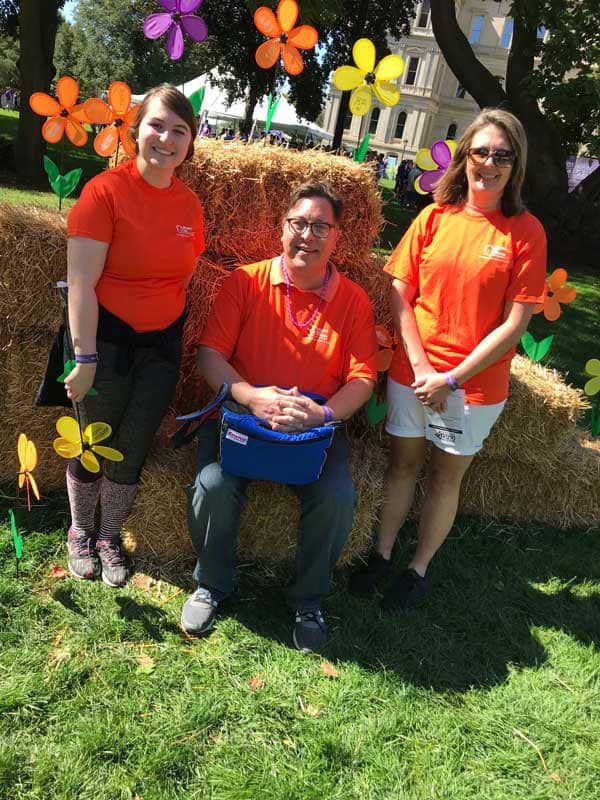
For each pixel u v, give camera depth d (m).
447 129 48.59
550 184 12.90
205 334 2.49
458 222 2.38
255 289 2.48
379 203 2.98
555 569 3.19
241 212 2.79
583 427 4.20
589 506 3.58
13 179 11.99
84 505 2.50
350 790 1.89
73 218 2.05
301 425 2.27
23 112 12.43
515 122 2.21
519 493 3.48
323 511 2.32
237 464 2.27
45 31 12.46
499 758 2.08
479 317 2.36
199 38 2.53
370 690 2.26
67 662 2.13
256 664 2.28
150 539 2.67
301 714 2.12
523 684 2.41
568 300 3.08
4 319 2.63
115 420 2.36
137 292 2.20
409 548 3.14
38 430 2.82
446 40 12.82
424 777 1.98
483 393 2.42
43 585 2.44
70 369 2.12
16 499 2.85
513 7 10.31
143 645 2.27
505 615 2.78
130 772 1.83
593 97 10.05
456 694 2.31
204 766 1.89
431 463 2.68
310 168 2.80
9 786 1.74
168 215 2.17
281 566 2.81
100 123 2.65
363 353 2.50
